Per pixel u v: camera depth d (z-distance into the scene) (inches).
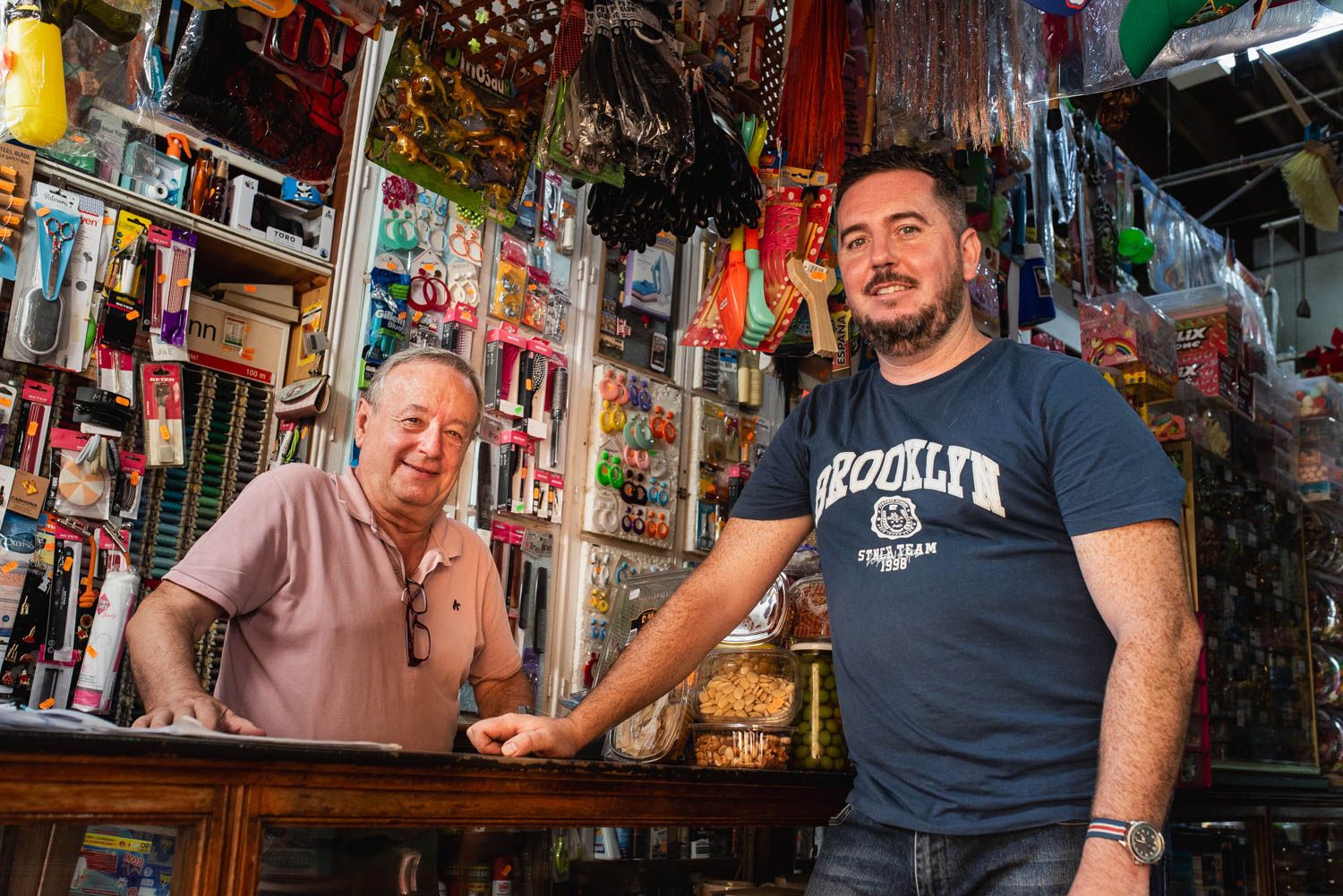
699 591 73.3
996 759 58.9
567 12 101.4
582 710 67.7
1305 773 186.1
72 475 98.6
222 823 47.9
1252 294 223.5
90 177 101.0
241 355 116.1
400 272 125.4
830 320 119.1
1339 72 242.4
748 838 93.9
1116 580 56.3
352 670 79.1
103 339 101.4
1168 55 102.7
